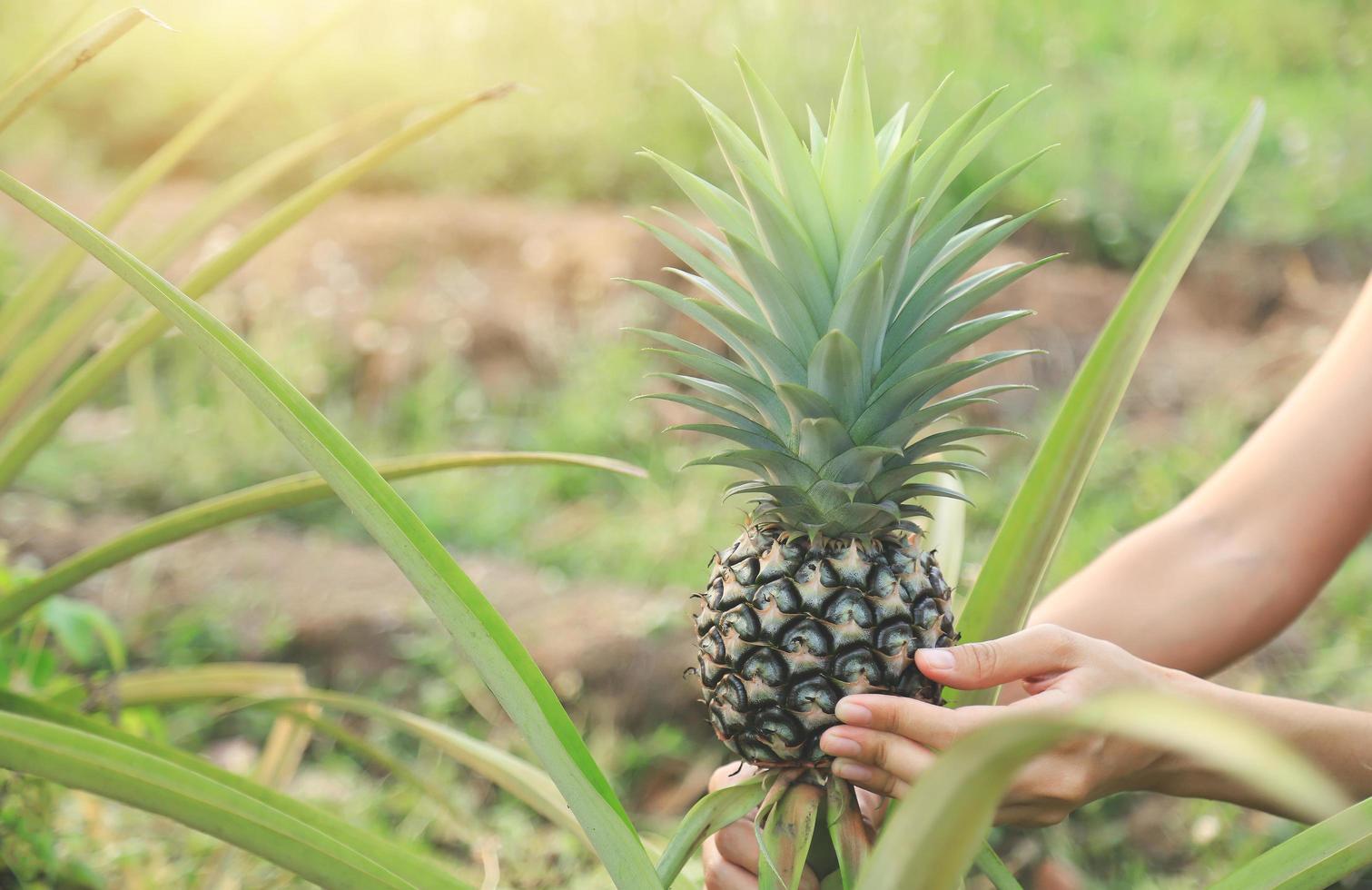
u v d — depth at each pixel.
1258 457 1.61
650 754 2.80
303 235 5.09
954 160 1.11
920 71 5.66
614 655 2.99
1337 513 1.53
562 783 0.99
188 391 4.17
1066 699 1.03
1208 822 2.38
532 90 1.44
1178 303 4.64
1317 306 4.47
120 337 1.48
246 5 6.26
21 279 4.31
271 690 1.82
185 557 3.41
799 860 1.04
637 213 5.26
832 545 1.11
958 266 1.13
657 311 4.58
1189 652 1.53
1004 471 3.76
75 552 3.33
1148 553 1.59
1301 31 6.53
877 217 1.06
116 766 1.03
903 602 1.09
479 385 4.47
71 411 1.46
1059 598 1.58
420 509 3.75
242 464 3.92
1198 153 5.31
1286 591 1.53
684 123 5.72
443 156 5.90
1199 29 6.61
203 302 4.54
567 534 3.72
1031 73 5.94
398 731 2.88
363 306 4.67
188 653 3.02
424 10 6.21
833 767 1.05
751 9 5.96
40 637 1.90
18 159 5.60
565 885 2.30
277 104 6.25
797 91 5.57
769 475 1.16
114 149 6.28
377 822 2.47
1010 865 2.28
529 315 4.67
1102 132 5.44
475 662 1.00
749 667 1.08
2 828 1.69
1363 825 0.98
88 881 1.86
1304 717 1.19
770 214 1.06
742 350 1.20
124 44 6.27
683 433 4.14
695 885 1.27
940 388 1.12
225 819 1.02
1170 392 4.11
